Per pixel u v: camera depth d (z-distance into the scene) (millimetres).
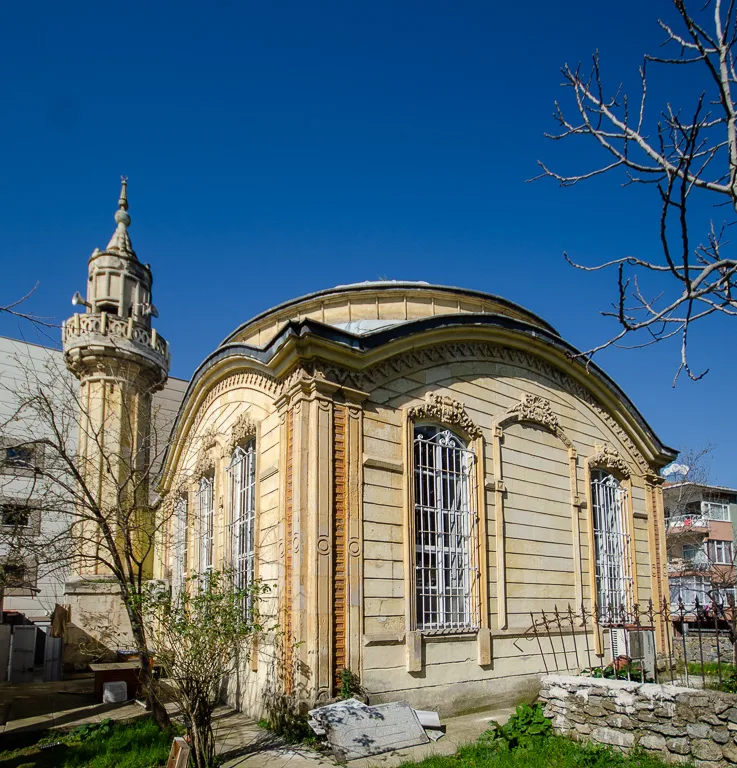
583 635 13250
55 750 8711
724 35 3916
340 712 8469
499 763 7812
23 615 24375
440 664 10453
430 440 11500
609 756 8211
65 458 9977
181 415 15875
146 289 21188
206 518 14562
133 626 9445
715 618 10617
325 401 9945
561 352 14203
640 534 16047
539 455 13523
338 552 9578
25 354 26453
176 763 7000
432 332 11539
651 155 4168
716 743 7844
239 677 11219
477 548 11570
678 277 4125
